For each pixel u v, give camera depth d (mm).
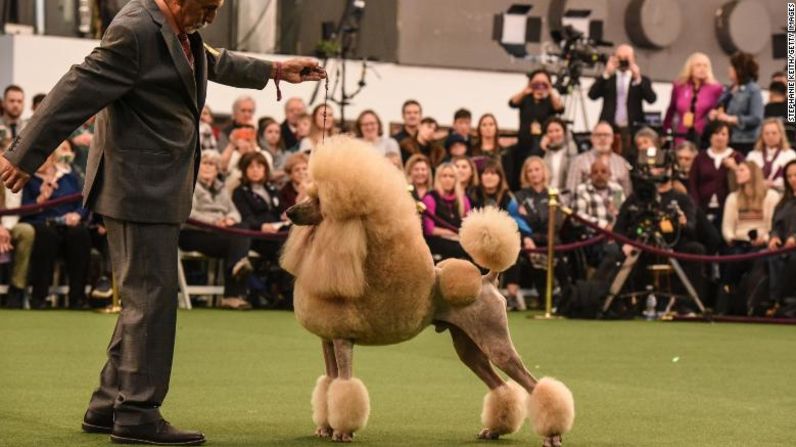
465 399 6496
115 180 4754
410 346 9219
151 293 4793
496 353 4980
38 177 12336
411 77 16328
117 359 5082
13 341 9078
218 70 5148
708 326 11875
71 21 15336
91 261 12594
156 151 4773
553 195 12500
